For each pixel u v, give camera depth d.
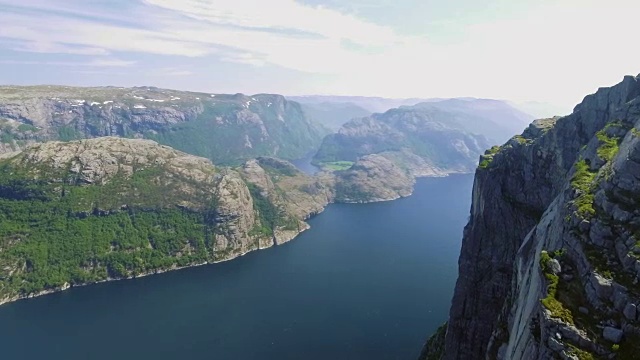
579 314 48.88
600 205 58.97
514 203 108.25
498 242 110.12
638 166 56.78
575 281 53.34
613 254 52.25
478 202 119.50
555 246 62.22
